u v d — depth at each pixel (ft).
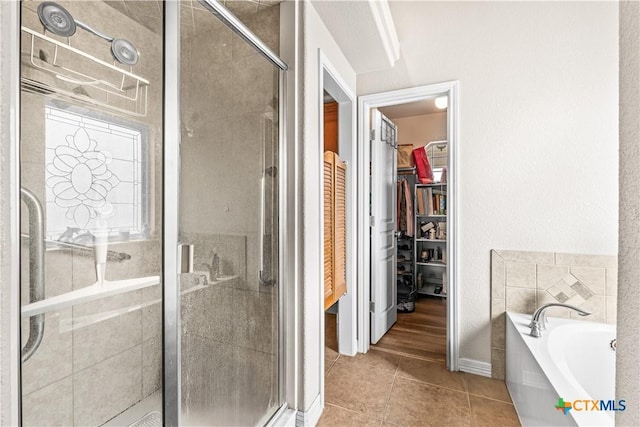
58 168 3.12
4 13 1.77
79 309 3.34
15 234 1.90
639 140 1.26
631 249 1.31
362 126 8.14
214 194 3.98
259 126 4.74
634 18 1.30
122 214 3.47
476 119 6.91
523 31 6.51
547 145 6.33
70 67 3.23
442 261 12.80
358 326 8.21
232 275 4.26
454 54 7.13
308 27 5.25
